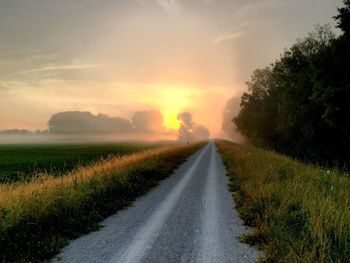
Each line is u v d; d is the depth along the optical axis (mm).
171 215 10578
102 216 10305
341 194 10477
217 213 10820
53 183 12094
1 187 11625
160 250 7344
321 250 6180
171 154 34562
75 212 9812
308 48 45219
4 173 24094
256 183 14359
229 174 21344
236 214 10680
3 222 7816
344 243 6566
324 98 29078
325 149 34938
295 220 8555
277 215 8781
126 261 6699
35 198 9547
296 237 7387
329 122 29578
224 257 6918
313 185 12586
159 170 21891
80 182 12766
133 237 8297
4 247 7148
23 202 9188
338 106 28688
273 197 11148
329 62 30578
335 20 30125
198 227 9188
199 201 12812
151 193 14633
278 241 7074
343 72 29156
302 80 39344
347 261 5887
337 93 28500
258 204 10734
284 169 17391
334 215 7754
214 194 14312
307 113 37344
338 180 13766
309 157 38688
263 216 9242
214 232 8703
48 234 8133
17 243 7387
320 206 8633
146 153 30375
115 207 11383
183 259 6805
